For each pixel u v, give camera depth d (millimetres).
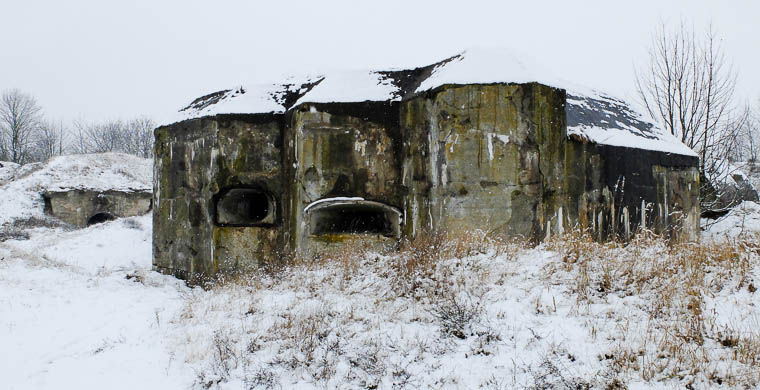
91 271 12023
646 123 12781
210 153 10430
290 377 5141
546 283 6023
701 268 6000
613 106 12469
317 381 5000
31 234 20359
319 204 9438
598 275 6035
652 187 10766
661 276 5875
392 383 4801
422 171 9023
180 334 6578
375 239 9336
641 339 4750
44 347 6488
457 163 8602
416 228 9109
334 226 10141
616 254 6648
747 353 4297
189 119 10945
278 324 6258
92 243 16031
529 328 5141
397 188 9547
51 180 25375
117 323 7402
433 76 9438
